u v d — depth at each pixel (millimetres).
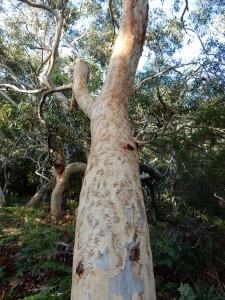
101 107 4012
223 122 6324
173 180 9070
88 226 2477
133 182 2881
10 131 12789
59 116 10195
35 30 13117
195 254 5766
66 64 12875
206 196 7836
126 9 4824
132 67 4523
